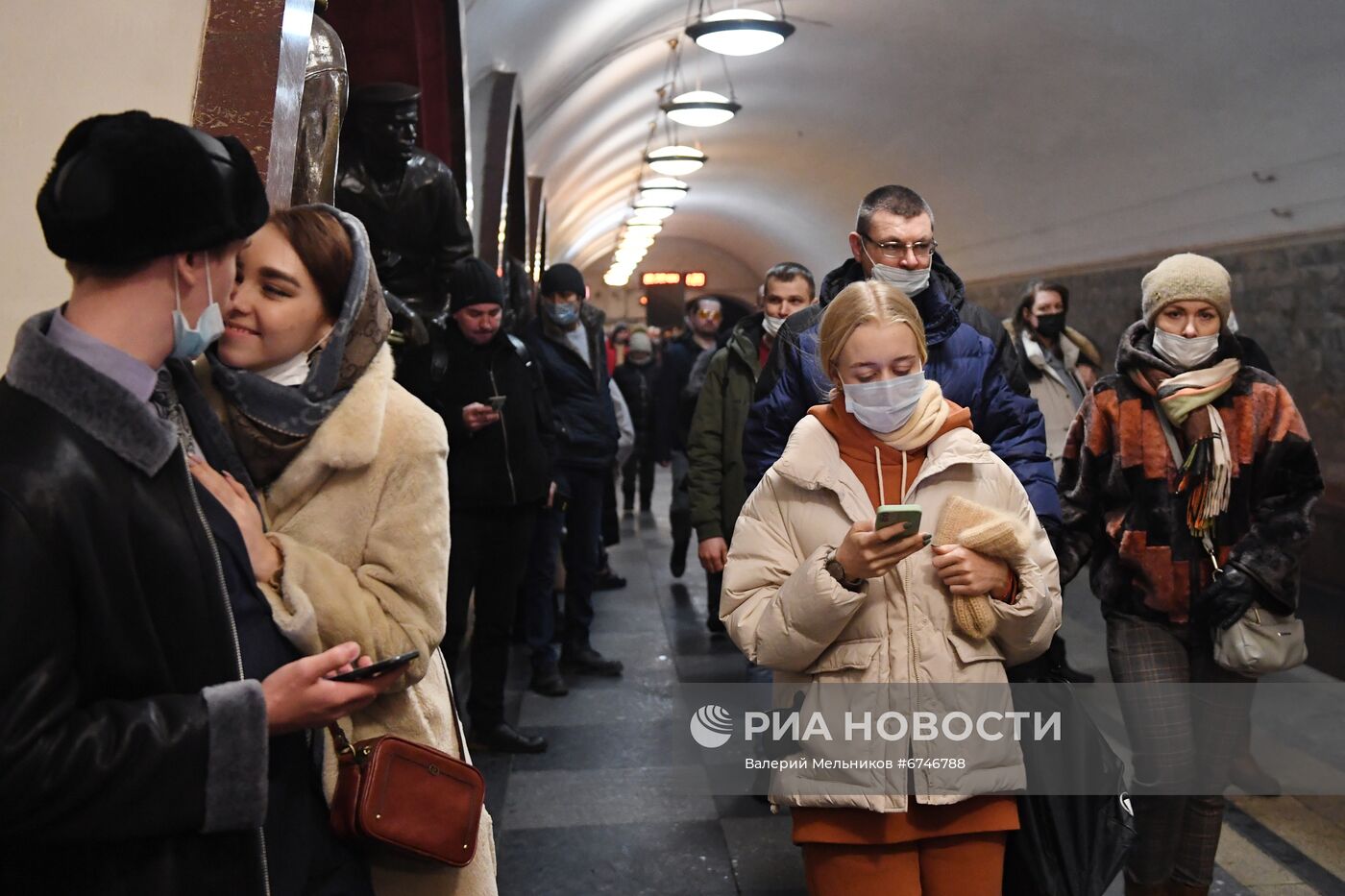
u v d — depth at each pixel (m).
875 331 2.37
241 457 1.83
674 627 7.32
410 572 1.85
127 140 1.39
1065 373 6.30
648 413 12.99
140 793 1.39
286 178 2.86
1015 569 2.34
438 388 4.77
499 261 8.73
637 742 5.16
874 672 2.34
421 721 1.96
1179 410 3.29
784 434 3.14
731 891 3.79
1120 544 3.38
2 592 1.31
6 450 1.37
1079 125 11.24
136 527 1.44
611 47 11.44
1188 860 3.33
